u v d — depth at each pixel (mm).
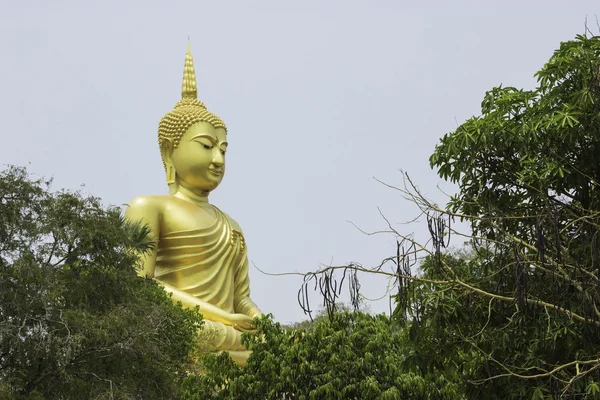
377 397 33250
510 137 25250
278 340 34844
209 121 54344
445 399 33688
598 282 21875
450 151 25719
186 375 38500
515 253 22000
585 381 23547
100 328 32750
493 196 26172
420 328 25203
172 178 54562
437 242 22000
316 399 33875
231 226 54625
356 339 35000
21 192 33906
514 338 24625
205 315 49812
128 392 33000
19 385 31656
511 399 24922
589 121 24297
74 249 34562
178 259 52312
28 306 32188
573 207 24609
